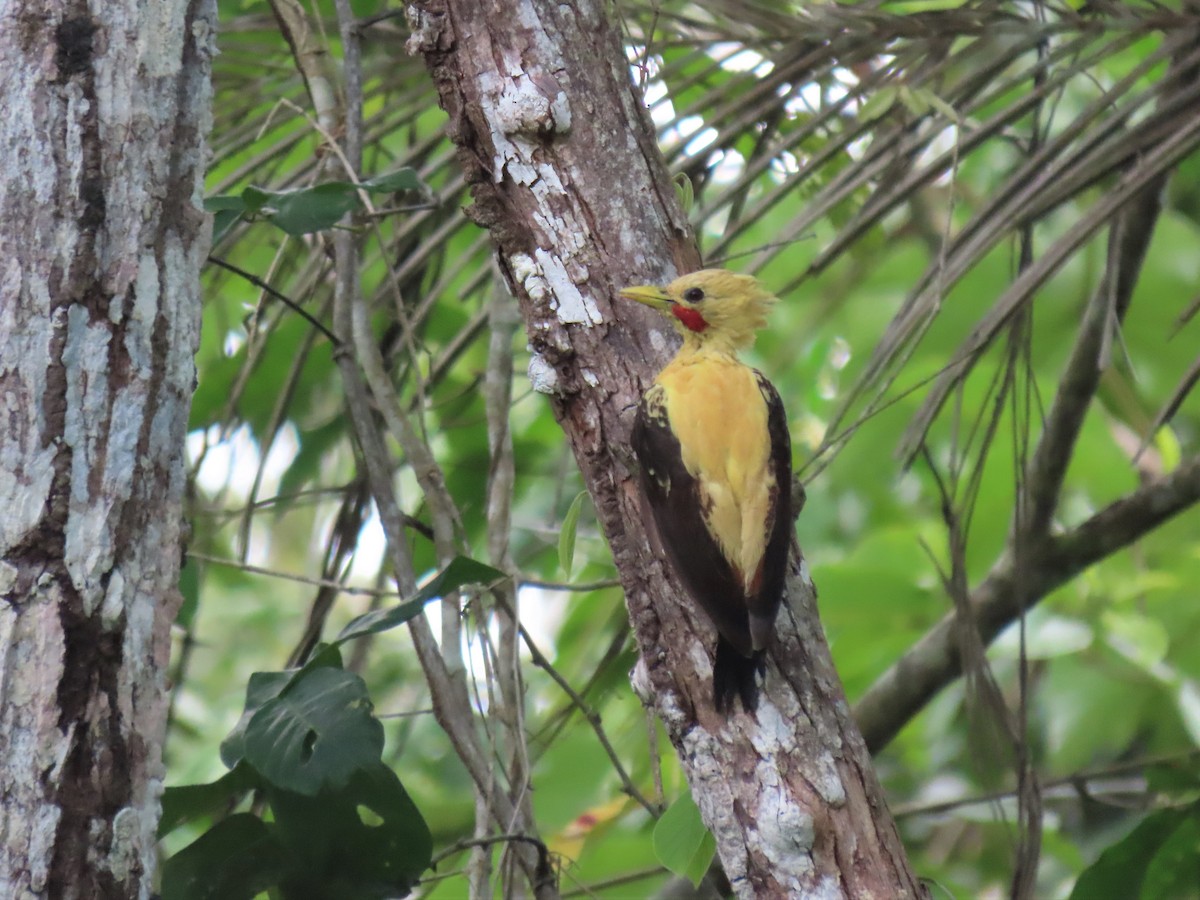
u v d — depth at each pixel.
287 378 12.09
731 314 8.98
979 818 13.93
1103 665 14.21
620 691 13.62
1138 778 14.48
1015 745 9.69
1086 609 13.62
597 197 8.24
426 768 16.52
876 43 9.83
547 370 8.32
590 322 8.31
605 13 8.49
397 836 8.91
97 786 6.18
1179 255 15.48
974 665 9.62
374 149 12.28
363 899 8.96
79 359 6.41
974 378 14.89
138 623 6.42
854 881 7.25
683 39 10.80
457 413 13.71
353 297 10.75
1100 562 13.53
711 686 7.75
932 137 9.48
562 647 14.93
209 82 7.03
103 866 6.14
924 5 14.27
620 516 8.27
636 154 8.38
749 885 7.39
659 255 8.44
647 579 8.12
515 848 9.44
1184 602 13.56
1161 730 14.40
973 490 9.54
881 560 14.15
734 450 8.31
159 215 6.70
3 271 6.39
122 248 6.57
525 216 8.26
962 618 9.62
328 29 13.67
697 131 10.16
